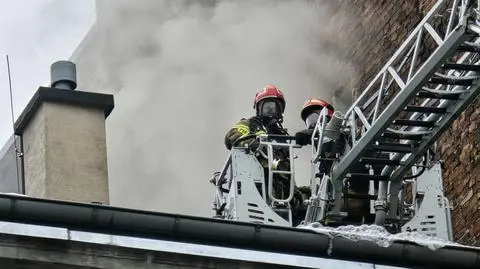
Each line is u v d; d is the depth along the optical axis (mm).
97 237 16156
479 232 25016
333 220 20422
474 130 25453
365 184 20719
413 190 20547
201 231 16484
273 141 20391
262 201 20078
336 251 16906
